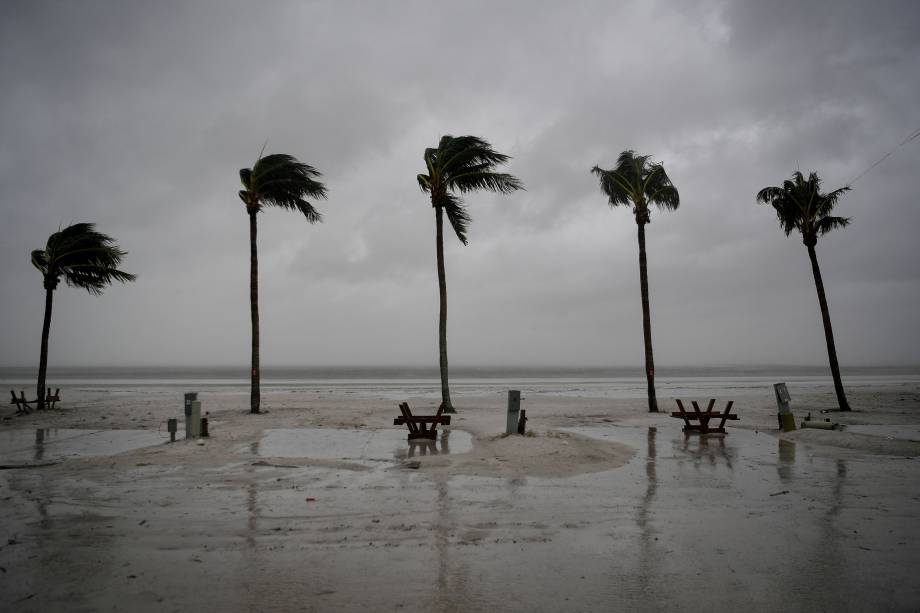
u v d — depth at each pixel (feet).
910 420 53.88
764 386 142.10
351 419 53.67
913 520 19.61
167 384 174.70
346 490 24.00
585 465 29.63
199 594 13.33
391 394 106.52
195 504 21.62
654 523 19.25
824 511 20.76
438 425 48.34
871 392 103.09
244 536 17.76
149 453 33.27
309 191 69.10
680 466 29.73
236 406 71.82
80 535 17.83
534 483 25.41
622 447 35.96
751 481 25.98
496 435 40.14
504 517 19.90
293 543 17.10
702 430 43.60
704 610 12.59
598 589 13.70
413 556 15.98
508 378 263.90
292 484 25.20
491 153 63.31
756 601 13.03
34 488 24.34
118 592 13.43
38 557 15.81
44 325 69.46
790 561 15.60
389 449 35.17
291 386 156.46
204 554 16.10
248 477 26.71
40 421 53.47
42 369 68.54
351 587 13.79
